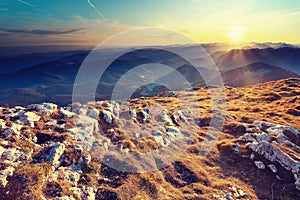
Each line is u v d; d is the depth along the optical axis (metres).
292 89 55.16
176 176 17.62
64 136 17.94
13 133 16.14
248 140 24.38
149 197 13.87
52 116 21.95
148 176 15.96
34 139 17.02
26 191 11.34
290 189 16.55
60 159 15.23
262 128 28.02
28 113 20.52
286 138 24.16
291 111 36.84
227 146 23.11
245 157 20.91
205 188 16.00
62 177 13.82
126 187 14.38
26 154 14.48
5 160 13.18
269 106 43.00
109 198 13.38
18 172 12.47
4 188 11.31
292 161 18.84
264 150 20.81
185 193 15.16
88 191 13.52
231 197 14.84
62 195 12.20
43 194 11.80
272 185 17.16
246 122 32.00
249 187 16.94
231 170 19.45
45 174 13.13
